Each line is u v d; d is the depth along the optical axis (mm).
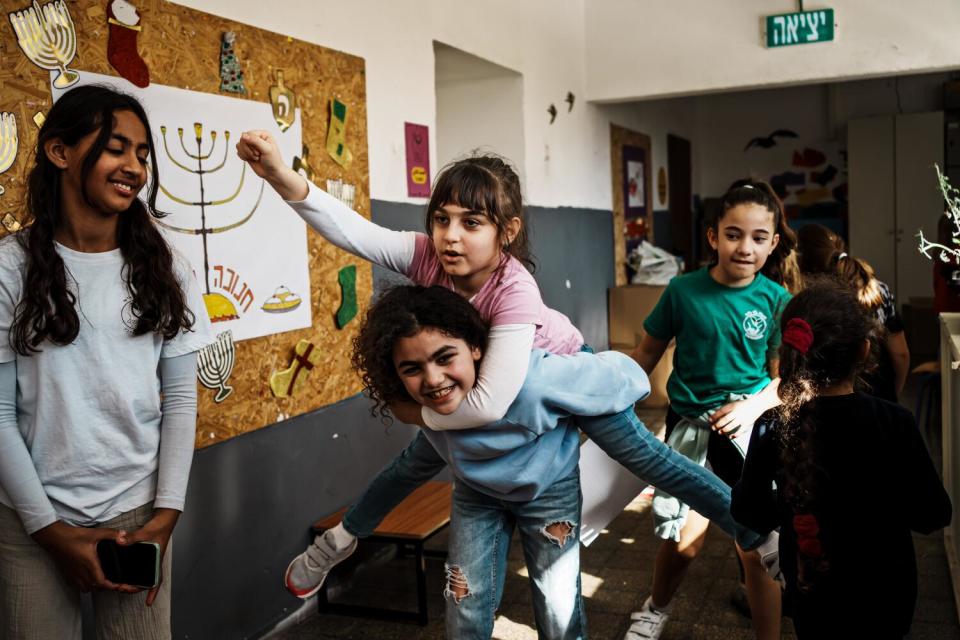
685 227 9984
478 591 1999
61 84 2266
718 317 2527
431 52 4266
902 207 9438
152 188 1955
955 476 3146
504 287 1848
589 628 2984
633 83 6438
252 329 2961
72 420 1732
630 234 7855
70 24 2287
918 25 5641
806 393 1750
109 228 1795
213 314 2779
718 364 2539
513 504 2012
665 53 6316
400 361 1779
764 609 2479
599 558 3639
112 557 1696
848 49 5816
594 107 6859
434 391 1771
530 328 1822
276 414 3094
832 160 10195
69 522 1764
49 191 1738
